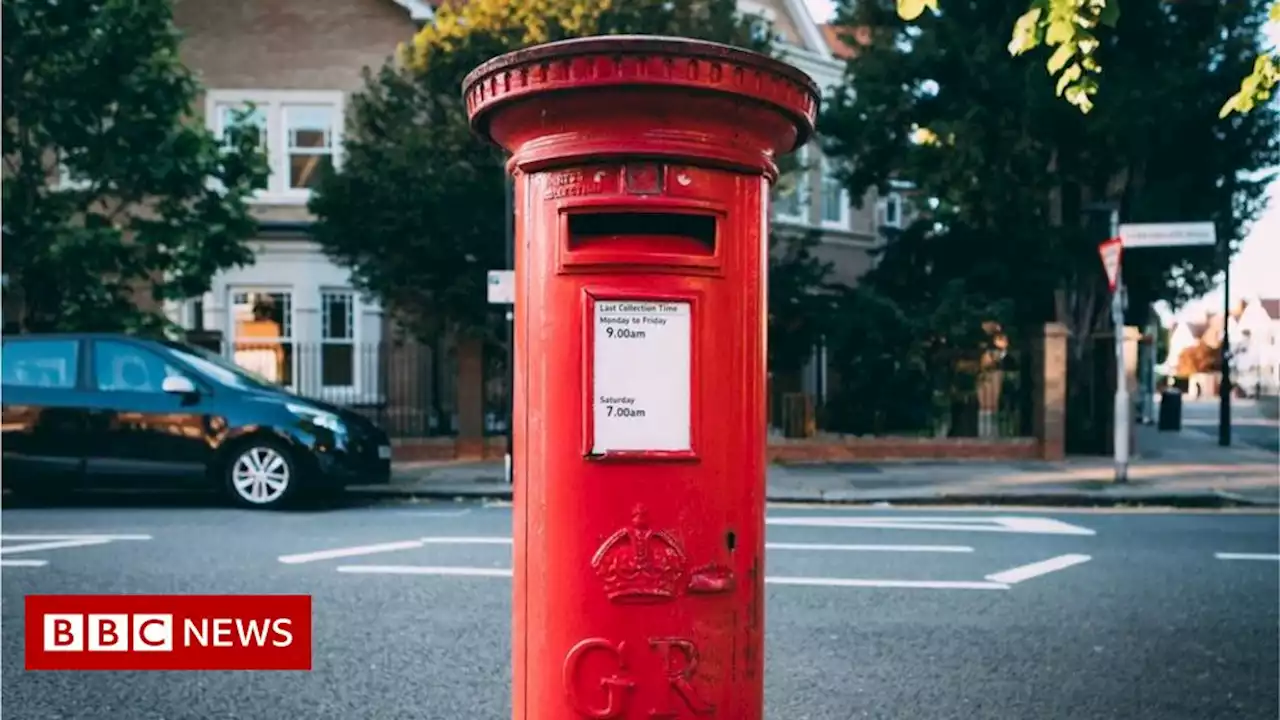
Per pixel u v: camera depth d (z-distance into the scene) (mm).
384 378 15992
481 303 13586
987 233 14570
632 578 2295
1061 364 14031
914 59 13883
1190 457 14602
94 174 12094
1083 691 4500
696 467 2318
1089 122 12727
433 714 4168
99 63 11633
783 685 4535
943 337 14078
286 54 18453
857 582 6469
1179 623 5562
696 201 2293
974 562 7109
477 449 14094
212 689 4465
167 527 8453
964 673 4715
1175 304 16094
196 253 12508
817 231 15852
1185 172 14031
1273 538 8164
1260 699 4426
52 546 7488
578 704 2330
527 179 2408
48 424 9586
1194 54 12984
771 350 15438
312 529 8359
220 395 9758
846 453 14070
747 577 2416
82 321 12203
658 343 2297
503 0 12906
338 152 18422
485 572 6613
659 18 12961
